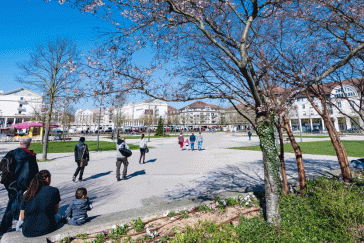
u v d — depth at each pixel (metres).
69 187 6.17
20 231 3.16
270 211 3.15
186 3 3.03
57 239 2.96
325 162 9.23
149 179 6.98
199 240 2.69
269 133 3.19
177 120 75.38
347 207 3.10
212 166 9.23
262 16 3.48
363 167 7.20
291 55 3.90
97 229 3.23
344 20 3.56
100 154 15.01
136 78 3.25
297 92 3.15
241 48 2.88
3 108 60.97
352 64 4.31
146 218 3.64
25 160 3.68
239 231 2.96
